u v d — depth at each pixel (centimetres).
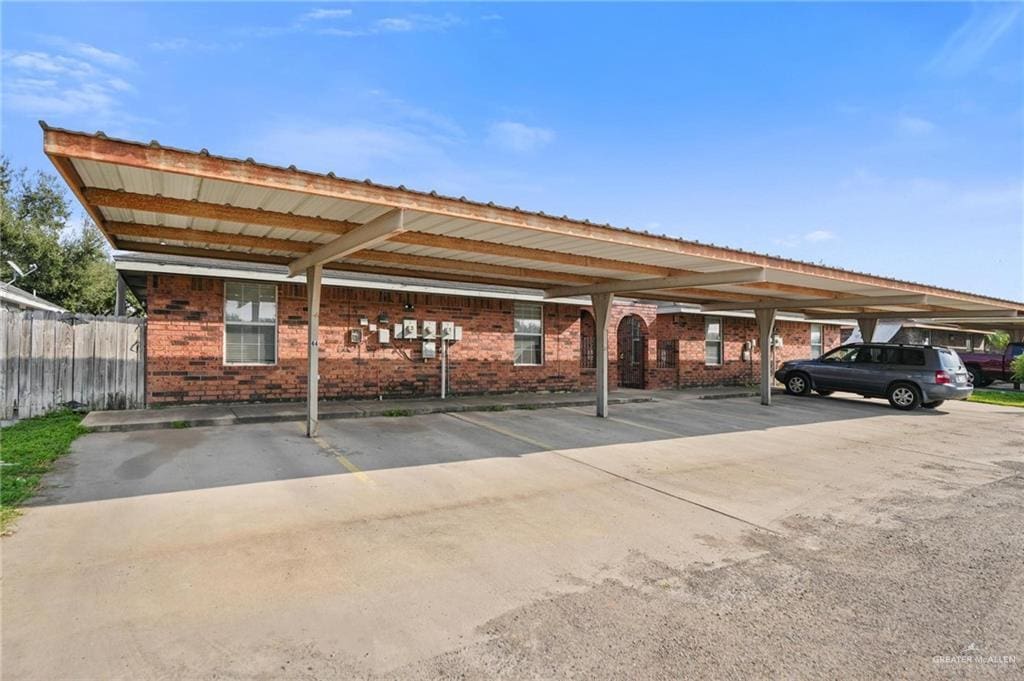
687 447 902
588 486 662
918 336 2861
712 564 448
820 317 2045
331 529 500
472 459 776
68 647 309
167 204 602
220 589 383
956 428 1170
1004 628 358
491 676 295
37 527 480
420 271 1059
